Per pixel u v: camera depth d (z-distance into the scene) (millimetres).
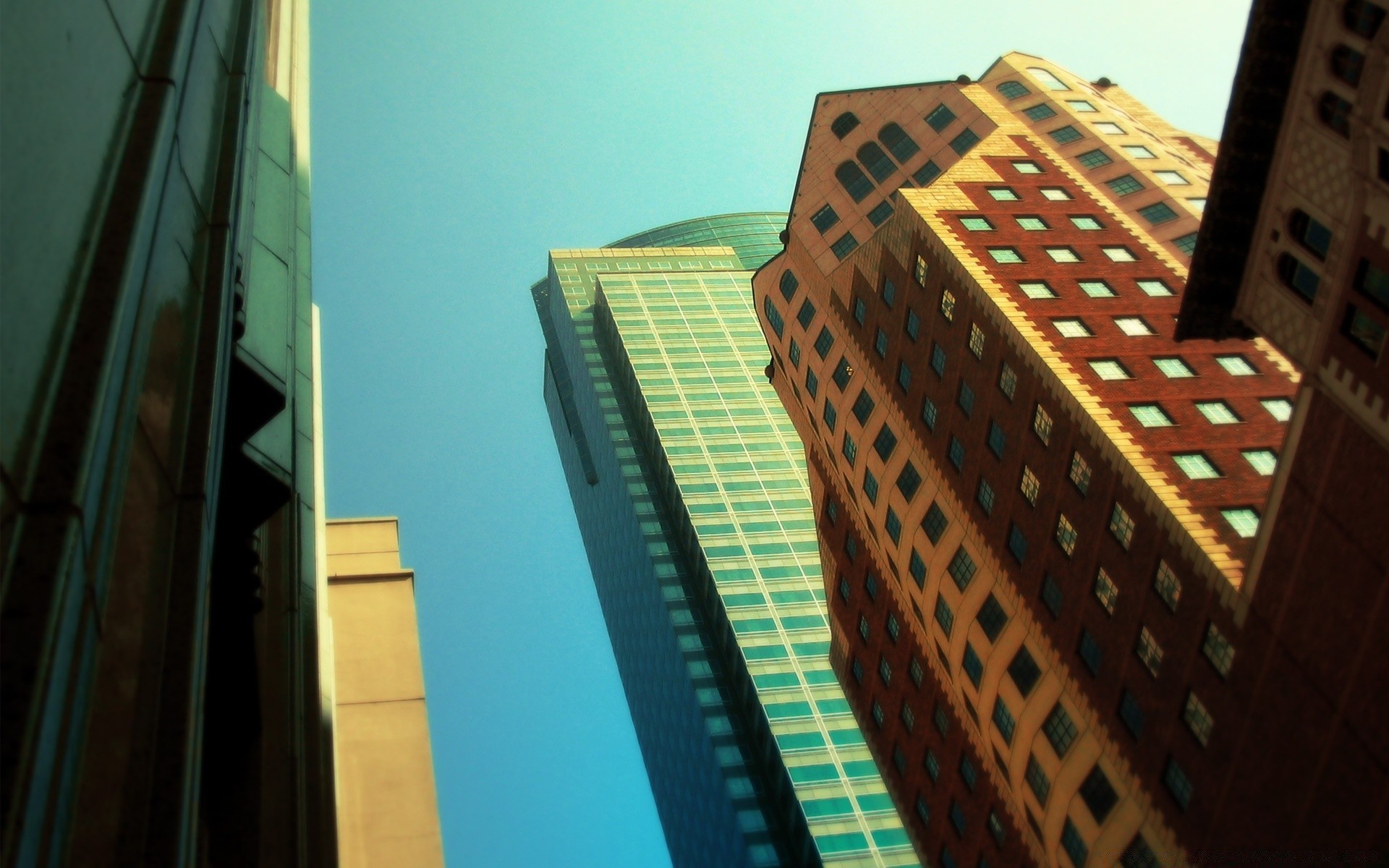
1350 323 36250
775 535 170500
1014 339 55594
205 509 10523
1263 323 40188
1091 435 49906
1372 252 34562
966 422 60500
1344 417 37531
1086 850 51188
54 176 7809
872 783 138625
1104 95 81062
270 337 20031
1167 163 69062
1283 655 39906
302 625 20781
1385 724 35250
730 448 184875
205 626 9984
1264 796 40438
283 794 17719
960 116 74562
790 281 83625
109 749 7965
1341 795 36906
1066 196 66812
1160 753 46000
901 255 67312
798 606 160250
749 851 137000
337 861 18391
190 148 12594
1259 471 47500
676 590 170625
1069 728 52438
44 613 6566
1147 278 59594
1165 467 47438
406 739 30188
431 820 28188
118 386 8148
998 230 63406
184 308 11555
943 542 63812
